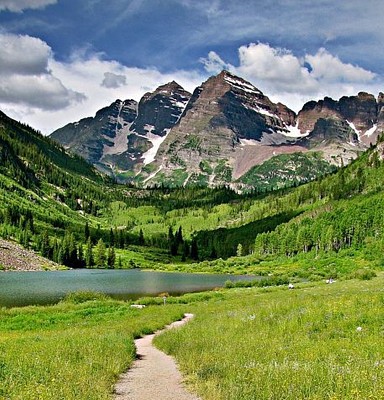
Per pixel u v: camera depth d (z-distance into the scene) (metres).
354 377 13.59
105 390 15.61
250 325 29.59
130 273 184.12
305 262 178.50
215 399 14.27
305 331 24.88
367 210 175.38
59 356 20.36
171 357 25.91
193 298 79.19
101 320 49.84
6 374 15.90
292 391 13.13
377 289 45.44
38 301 80.00
